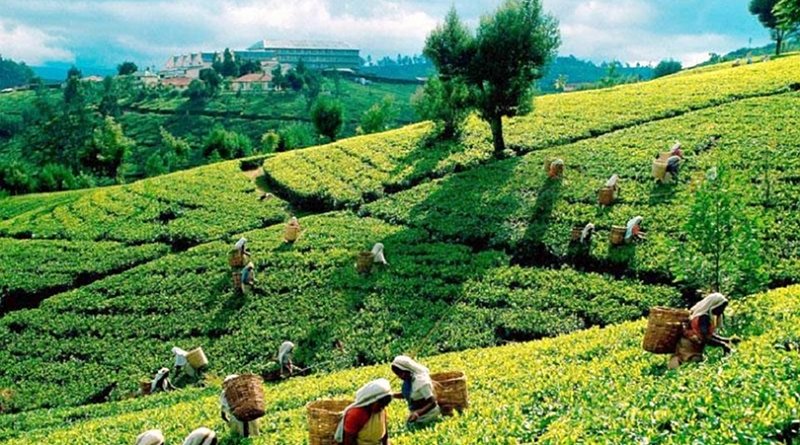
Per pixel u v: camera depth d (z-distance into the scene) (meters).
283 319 31.11
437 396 13.52
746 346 13.84
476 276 30.80
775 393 10.25
